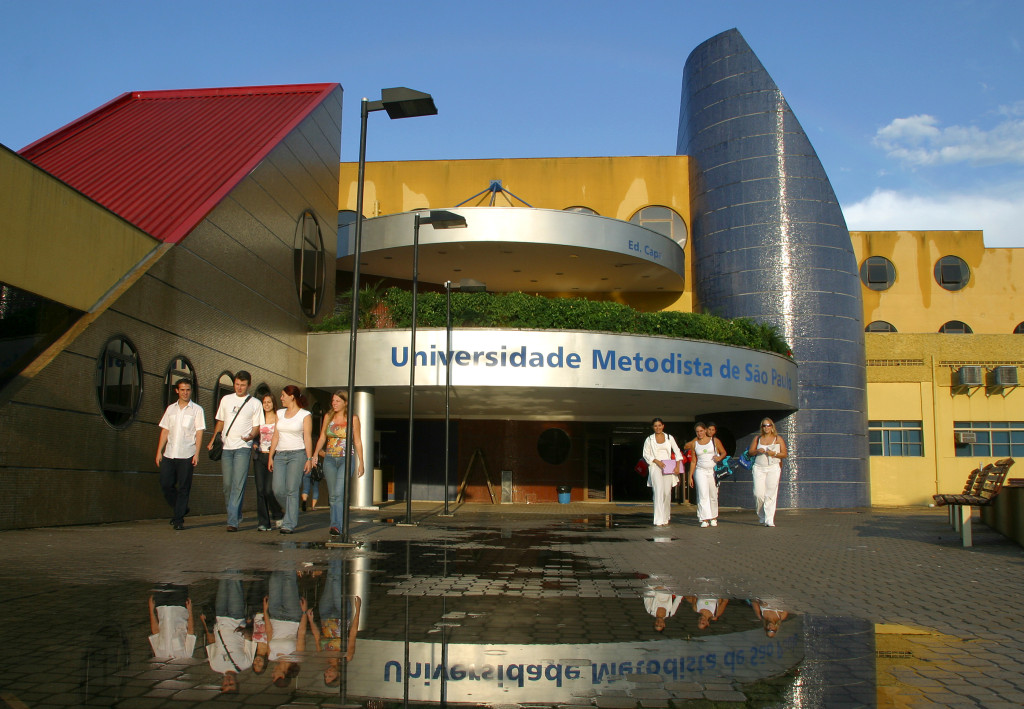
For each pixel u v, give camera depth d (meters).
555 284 30.97
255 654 3.78
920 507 29.45
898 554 9.63
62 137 21.42
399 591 5.86
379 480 26.69
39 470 10.63
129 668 3.49
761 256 28.19
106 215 12.76
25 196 10.79
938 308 36.00
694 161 31.09
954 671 3.67
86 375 11.70
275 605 5.10
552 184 33.16
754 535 12.71
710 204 29.75
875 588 6.49
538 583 6.46
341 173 33.84
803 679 3.49
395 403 25.33
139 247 13.78
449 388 21.22
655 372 21.64
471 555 8.67
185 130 21.58
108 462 12.25
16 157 10.59
